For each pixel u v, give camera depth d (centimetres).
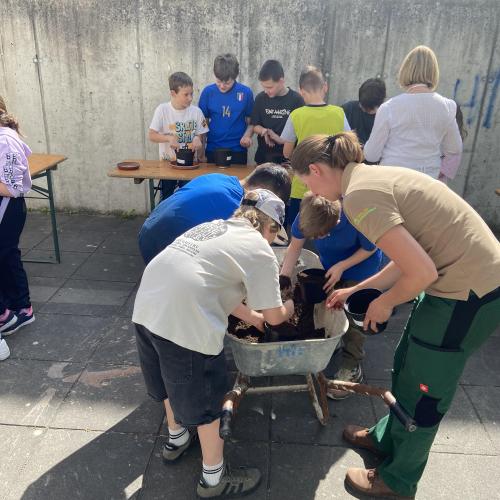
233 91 469
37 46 526
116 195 580
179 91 442
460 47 493
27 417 261
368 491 218
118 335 339
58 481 224
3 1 511
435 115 321
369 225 162
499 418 268
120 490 221
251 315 211
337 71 510
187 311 181
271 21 498
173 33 510
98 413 266
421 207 167
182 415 197
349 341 280
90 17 511
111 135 555
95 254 476
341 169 182
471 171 536
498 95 507
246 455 240
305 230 236
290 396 281
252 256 183
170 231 232
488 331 181
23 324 345
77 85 538
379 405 276
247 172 420
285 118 451
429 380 186
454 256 168
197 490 219
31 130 560
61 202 588
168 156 468
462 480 229
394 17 488
